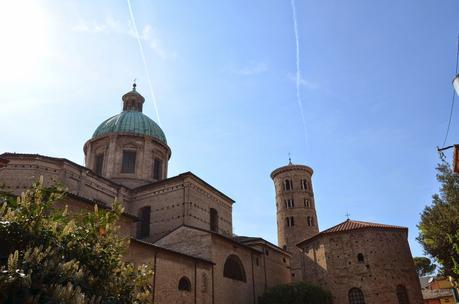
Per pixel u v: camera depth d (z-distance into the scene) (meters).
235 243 46.31
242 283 45.94
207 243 41.59
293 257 74.88
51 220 11.44
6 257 10.05
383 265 46.38
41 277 9.40
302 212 79.31
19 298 8.76
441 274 36.34
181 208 47.22
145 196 50.66
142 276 13.61
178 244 43.38
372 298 44.81
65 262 10.77
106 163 53.62
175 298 34.00
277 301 44.28
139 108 64.38
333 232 49.62
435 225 34.97
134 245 31.66
